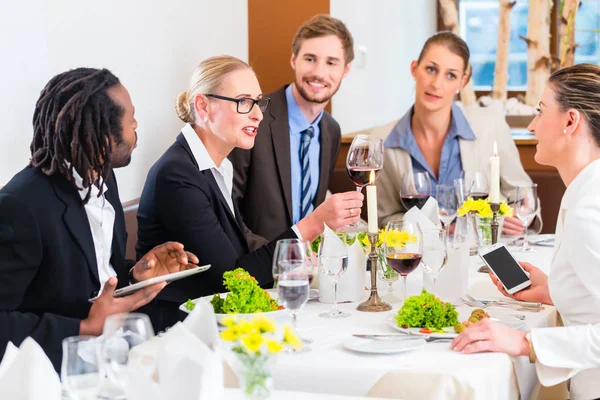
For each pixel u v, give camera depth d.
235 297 1.97
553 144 2.06
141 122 3.47
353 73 5.18
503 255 2.34
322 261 2.04
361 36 5.29
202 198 2.56
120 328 1.28
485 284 2.52
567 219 1.91
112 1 3.20
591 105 1.99
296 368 1.69
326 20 3.57
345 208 2.46
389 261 2.15
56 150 1.97
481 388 1.63
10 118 2.56
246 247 2.71
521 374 1.87
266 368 1.27
